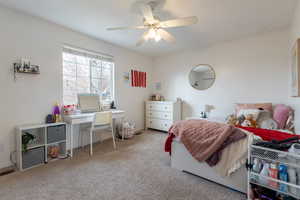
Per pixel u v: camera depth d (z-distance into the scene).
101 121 2.90
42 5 2.16
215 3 2.09
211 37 3.34
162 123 4.30
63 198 1.58
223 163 1.74
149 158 2.60
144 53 4.58
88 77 3.39
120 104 4.05
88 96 3.28
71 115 2.80
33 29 2.48
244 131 1.70
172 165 2.27
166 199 1.58
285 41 2.92
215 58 3.79
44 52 2.61
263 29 2.95
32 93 2.49
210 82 3.89
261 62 3.18
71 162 2.43
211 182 1.89
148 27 2.18
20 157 2.14
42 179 1.93
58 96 2.81
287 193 1.27
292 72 2.30
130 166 2.30
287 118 2.52
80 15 2.44
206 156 1.80
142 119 4.74
